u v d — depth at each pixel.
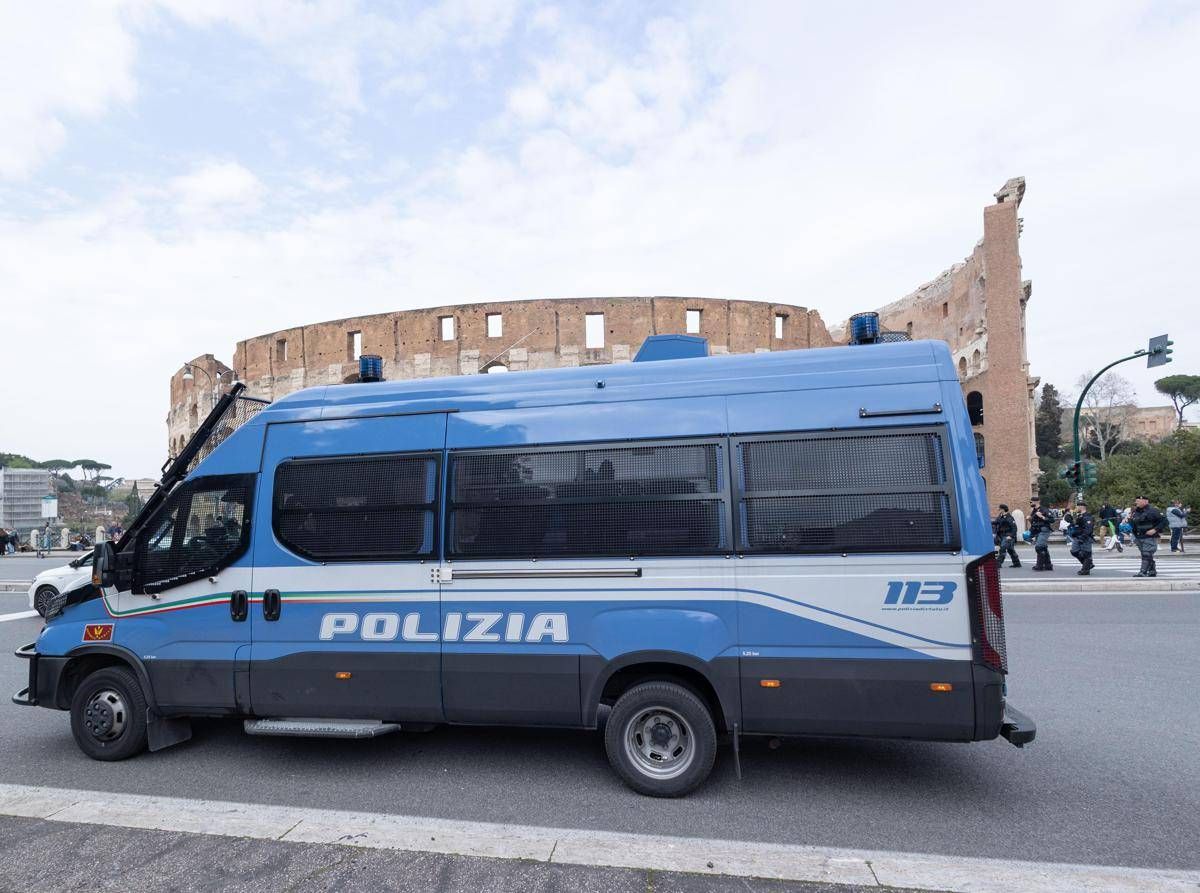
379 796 4.39
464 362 38.97
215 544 5.02
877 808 4.16
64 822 3.82
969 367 40.12
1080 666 7.53
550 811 4.14
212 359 47.88
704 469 4.39
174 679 4.96
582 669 4.39
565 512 4.52
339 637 4.75
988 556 3.99
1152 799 4.27
